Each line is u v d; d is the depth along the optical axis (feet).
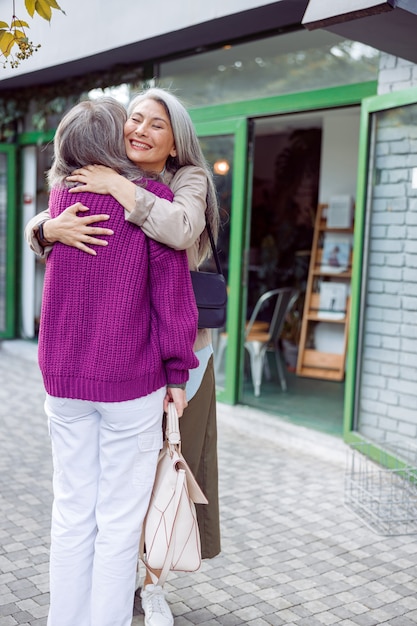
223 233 17.62
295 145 26.14
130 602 6.92
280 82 15.85
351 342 14.07
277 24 15.02
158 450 6.80
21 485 12.33
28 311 26.30
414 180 12.75
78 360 6.45
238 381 17.52
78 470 6.82
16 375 21.27
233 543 10.20
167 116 6.81
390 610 8.43
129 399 6.46
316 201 25.86
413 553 10.02
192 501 7.09
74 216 6.36
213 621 8.07
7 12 19.86
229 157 17.11
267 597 8.66
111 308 6.33
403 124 12.91
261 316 25.35
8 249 26.07
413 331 12.94
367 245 13.80
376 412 13.78
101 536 6.75
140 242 6.42
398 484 12.60
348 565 9.59
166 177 7.22
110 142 6.54
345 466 13.78
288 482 12.82
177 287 6.58
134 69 19.22
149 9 16.03
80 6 17.98
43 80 22.26
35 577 8.96
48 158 24.85
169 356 6.62
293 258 25.73
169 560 6.77
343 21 9.31
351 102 14.61
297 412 17.43
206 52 17.33
